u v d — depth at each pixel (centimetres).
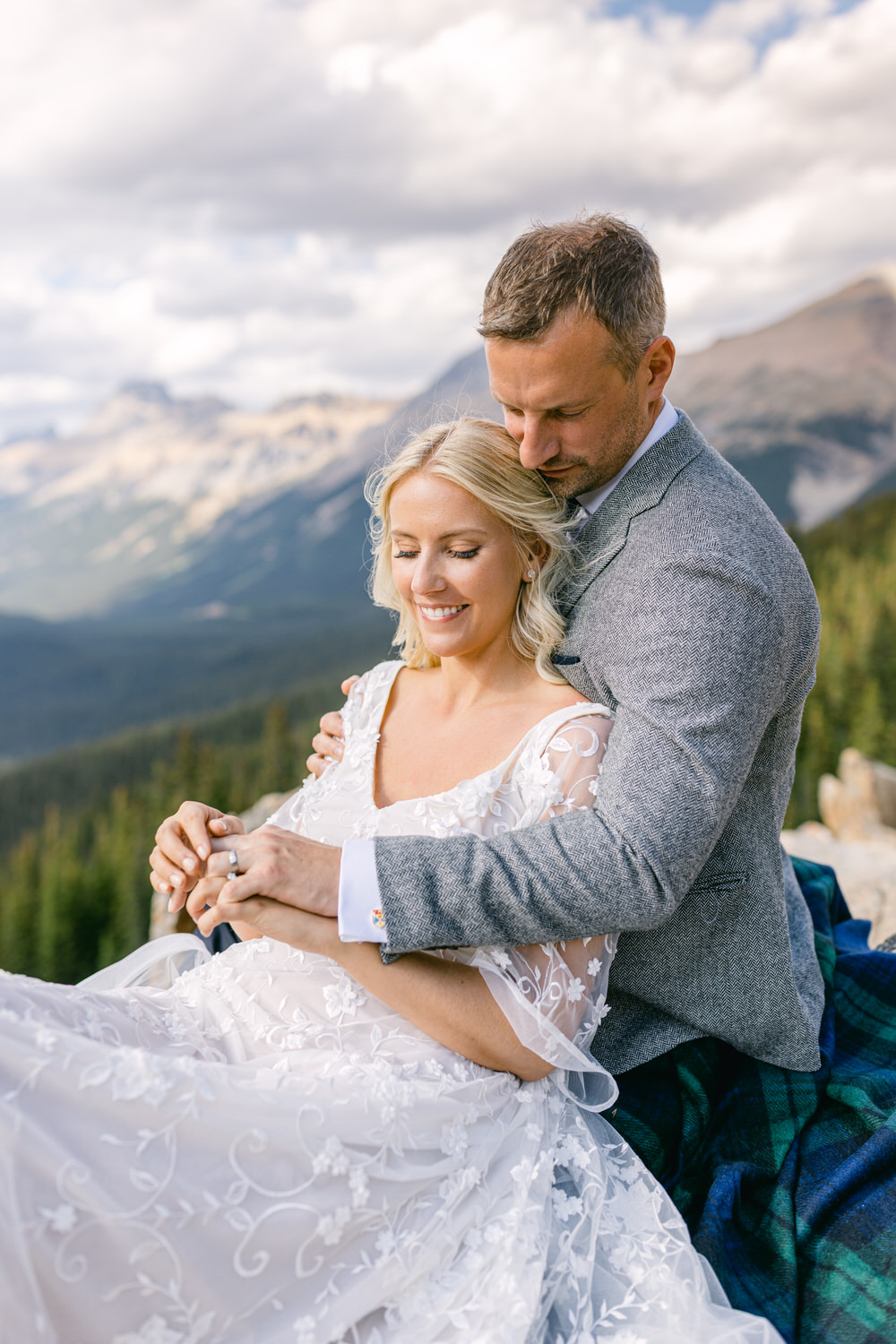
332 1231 145
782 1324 159
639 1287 160
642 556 185
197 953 221
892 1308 159
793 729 196
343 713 224
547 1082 180
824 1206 178
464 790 182
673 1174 192
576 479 192
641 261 178
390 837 169
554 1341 155
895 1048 218
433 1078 166
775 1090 201
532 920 162
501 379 182
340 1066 163
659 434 194
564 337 173
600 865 162
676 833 163
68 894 4722
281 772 6203
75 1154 129
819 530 8038
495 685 199
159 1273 133
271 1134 141
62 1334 130
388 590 219
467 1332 146
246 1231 138
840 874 438
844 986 237
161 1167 134
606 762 176
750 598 175
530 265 174
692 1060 204
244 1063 168
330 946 166
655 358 187
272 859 167
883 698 4616
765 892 196
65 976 4609
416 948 163
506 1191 165
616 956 200
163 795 5853
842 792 977
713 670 171
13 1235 123
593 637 190
